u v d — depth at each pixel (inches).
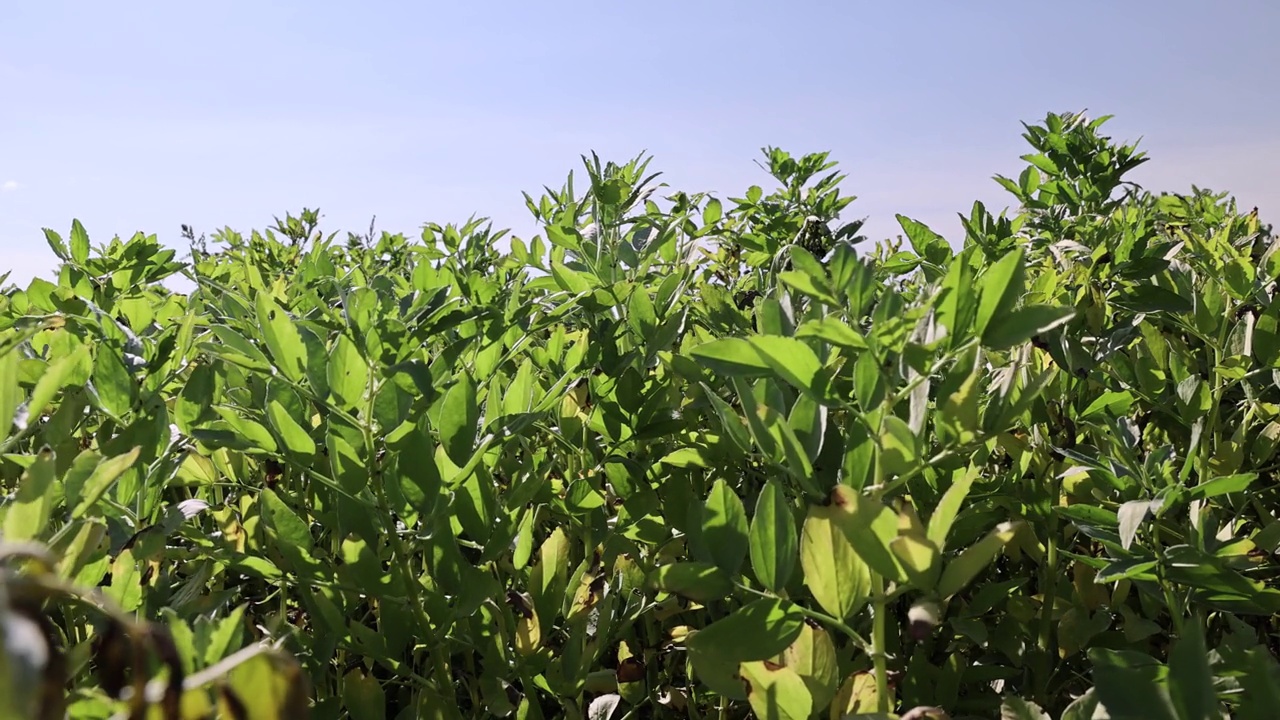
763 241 124.6
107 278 98.3
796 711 43.9
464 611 57.7
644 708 77.9
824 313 49.4
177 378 79.8
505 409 63.9
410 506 56.0
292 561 58.6
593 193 93.1
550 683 64.9
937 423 43.8
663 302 79.9
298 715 28.9
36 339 80.2
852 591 42.3
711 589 46.7
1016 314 43.2
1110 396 71.4
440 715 57.6
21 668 20.0
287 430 54.4
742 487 77.9
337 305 99.8
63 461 59.2
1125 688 39.2
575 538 82.4
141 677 25.8
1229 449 73.1
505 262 108.7
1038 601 70.2
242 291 106.3
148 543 57.5
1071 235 129.6
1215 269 86.0
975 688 68.4
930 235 90.3
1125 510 52.8
